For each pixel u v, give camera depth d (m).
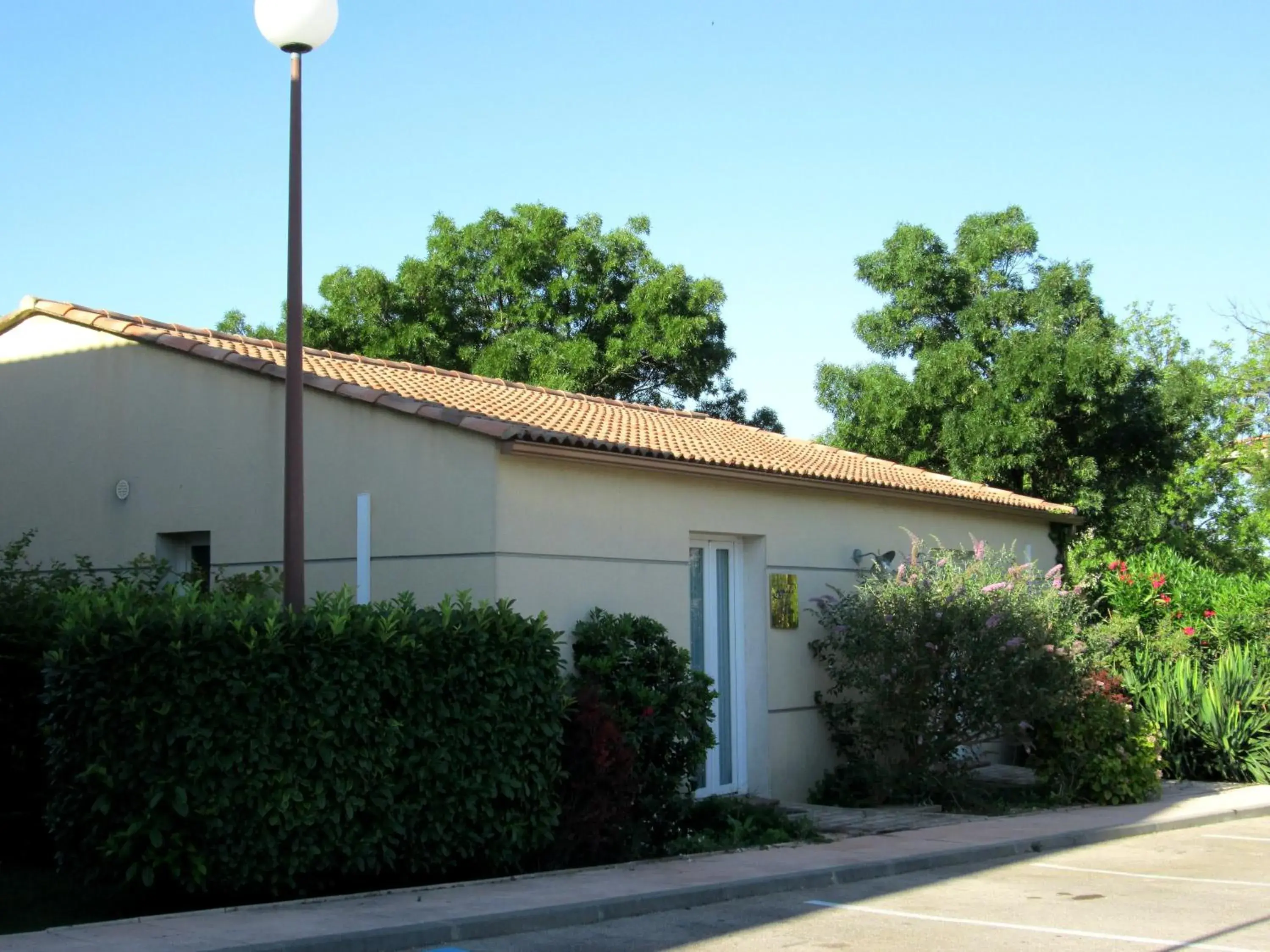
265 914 7.45
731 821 11.15
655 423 15.52
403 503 11.03
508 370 27.33
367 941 6.85
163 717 7.42
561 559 11.05
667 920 8.00
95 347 13.62
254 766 7.62
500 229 30.19
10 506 14.12
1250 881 9.60
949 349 24.38
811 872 9.30
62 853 7.75
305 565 11.61
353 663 8.06
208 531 12.43
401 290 29.20
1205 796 14.64
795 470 13.60
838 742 14.23
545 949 7.11
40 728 7.91
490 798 8.71
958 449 23.92
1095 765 13.77
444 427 10.81
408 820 8.29
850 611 13.66
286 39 8.75
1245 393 33.19
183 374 12.81
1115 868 10.20
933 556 14.58
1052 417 23.52
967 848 10.54
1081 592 17.72
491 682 8.87
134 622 7.46
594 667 10.45
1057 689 13.28
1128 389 23.95
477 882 8.67
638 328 28.42
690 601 12.97
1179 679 16.80
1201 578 20.56
